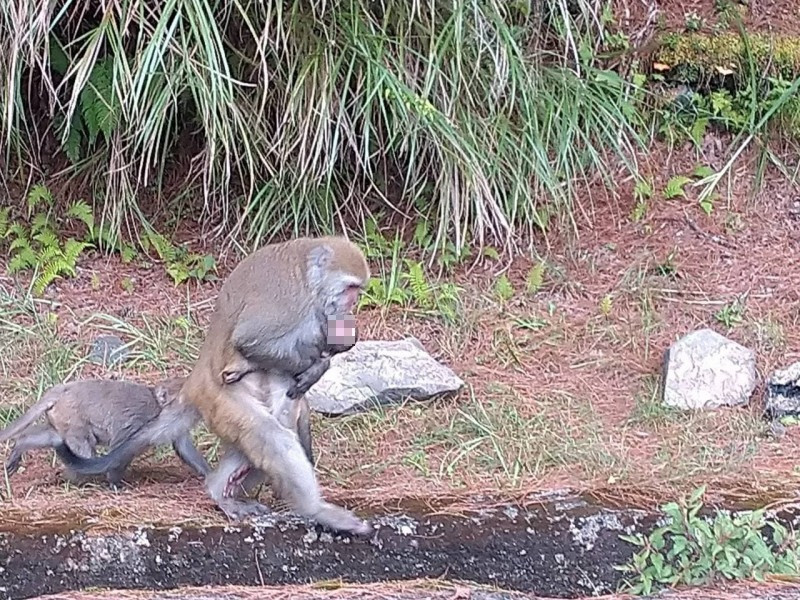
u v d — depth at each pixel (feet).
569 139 19.12
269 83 18.69
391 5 18.48
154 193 19.36
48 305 17.99
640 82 20.26
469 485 15.19
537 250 19.08
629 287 18.47
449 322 17.95
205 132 18.44
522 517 14.46
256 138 18.66
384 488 15.07
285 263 14.56
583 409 16.56
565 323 18.02
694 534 14.12
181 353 17.37
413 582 14.10
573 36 19.83
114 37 17.79
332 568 14.35
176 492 14.99
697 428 16.16
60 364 16.97
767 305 18.20
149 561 14.21
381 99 18.11
